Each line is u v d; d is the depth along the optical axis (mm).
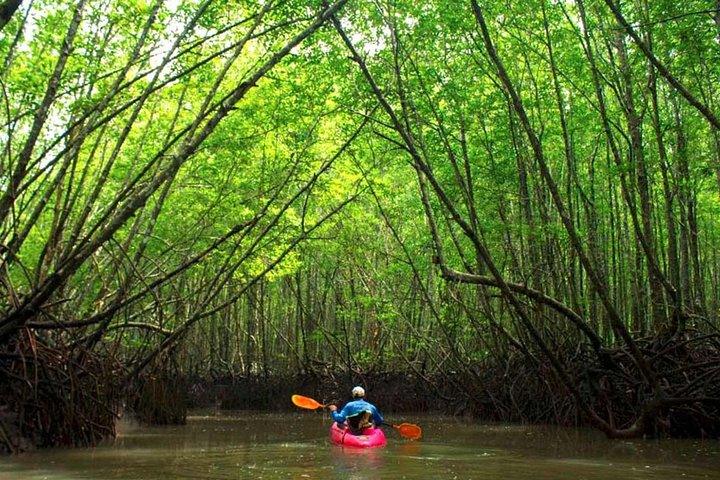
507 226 13023
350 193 20719
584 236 15156
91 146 13586
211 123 8633
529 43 13891
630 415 12844
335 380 24047
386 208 21594
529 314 15680
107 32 10203
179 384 15797
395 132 15211
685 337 13188
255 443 10992
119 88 9172
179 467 7918
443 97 13328
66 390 10148
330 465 8172
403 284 25781
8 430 9195
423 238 20422
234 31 11984
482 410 17891
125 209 8445
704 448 10156
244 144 14797
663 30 11344
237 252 17406
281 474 7355
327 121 16375
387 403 22672
